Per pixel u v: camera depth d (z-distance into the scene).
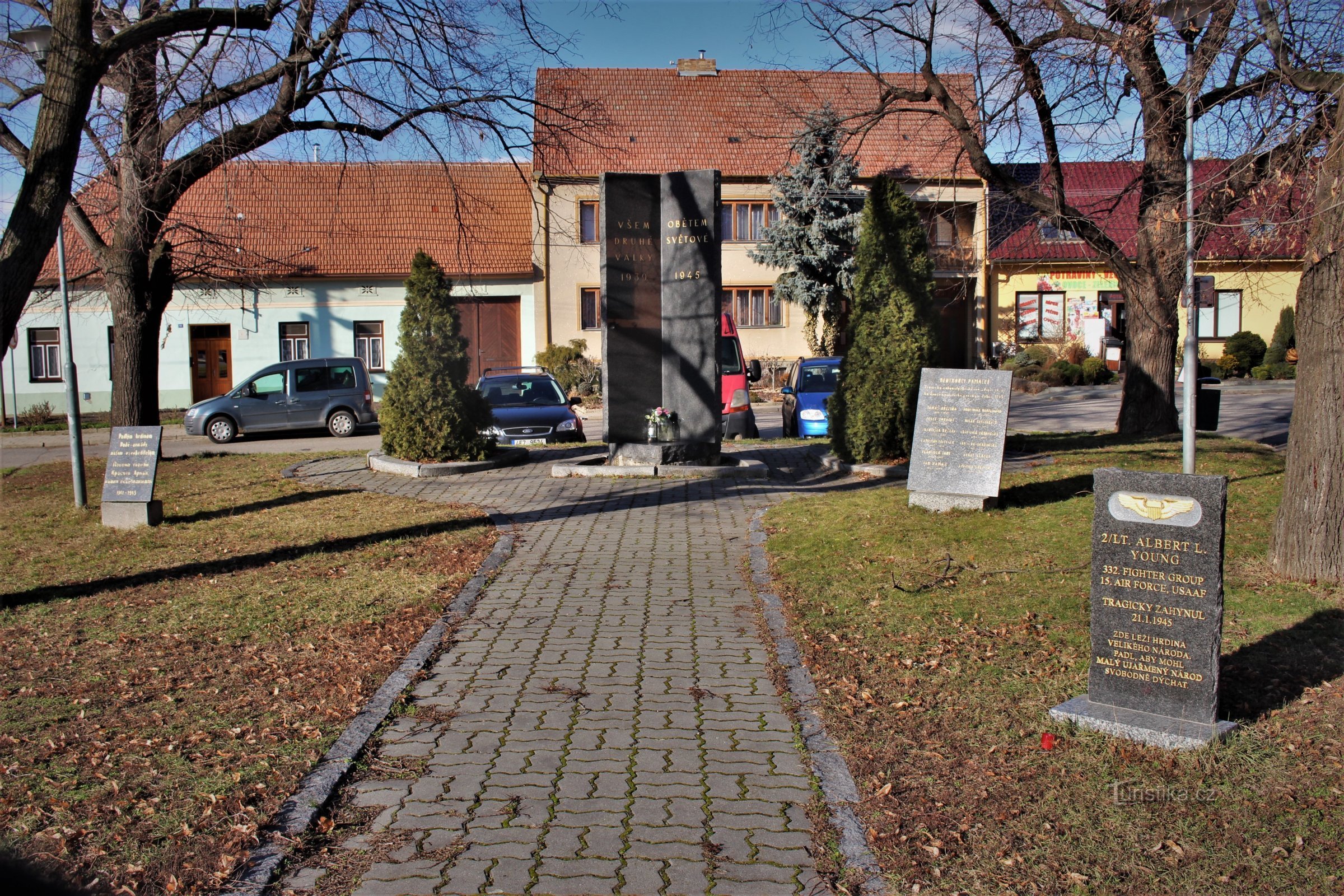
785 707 5.25
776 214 34.84
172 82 11.18
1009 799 4.14
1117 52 9.30
